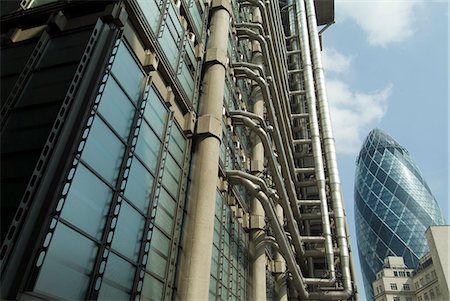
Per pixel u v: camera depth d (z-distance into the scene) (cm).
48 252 845
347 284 4062
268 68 3834
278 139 3641
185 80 1944
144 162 1367
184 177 1786
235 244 2531
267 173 3566
